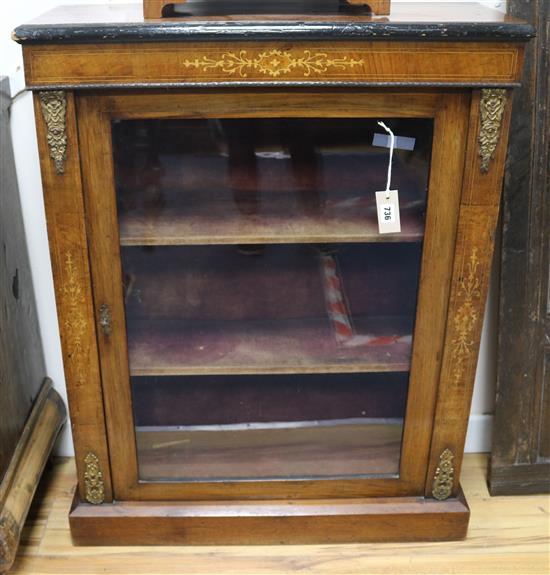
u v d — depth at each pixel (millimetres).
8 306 1412
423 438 1397
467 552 1442
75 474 1650
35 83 1092
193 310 1357
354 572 1394
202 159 1202
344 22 1073
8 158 1432
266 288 1354
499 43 1095
